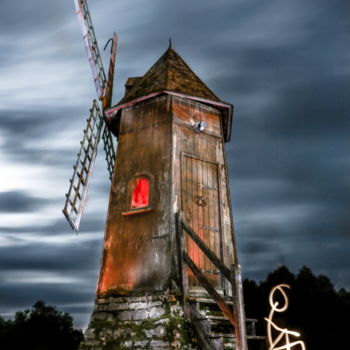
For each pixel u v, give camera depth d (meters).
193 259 8.45
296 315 21.58
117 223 9.00
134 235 8.67
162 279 7.89
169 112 9.70
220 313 8.11
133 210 8.84
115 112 10.84
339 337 19.81
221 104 10.39
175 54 12.06
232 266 6.57
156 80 10.73
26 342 33.81
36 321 34.94
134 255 8.46
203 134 10.01
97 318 8.06
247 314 23.11
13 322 34.78
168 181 8.83
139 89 10.75
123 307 7.88
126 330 7.52
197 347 7.02
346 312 21.05
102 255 8.82
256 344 7.89
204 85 11.30
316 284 23.33
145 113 10.08
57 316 36.03
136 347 7.17
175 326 6.94
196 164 9.48
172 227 8.27
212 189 9.50
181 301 7.49
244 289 25.12
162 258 8.09
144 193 9.41
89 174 10.56
